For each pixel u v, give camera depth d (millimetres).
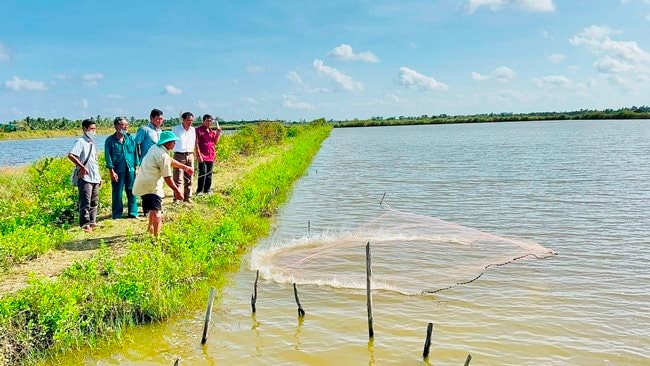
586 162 30281
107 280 7895
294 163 26547
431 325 6367
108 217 12125
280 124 46594
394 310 7910
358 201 18328
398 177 25141
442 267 9766
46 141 74000
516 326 7312
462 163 31812
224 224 10828
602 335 7027
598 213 15195
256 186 15969
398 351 6617
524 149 42438
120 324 7168
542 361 6332
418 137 73438
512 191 19812
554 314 7711
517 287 8828
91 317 6961
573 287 8836
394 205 17406
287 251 11008
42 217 11211
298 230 13570
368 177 25375
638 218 14359
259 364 6328
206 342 6906
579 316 7641
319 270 9781
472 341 6867
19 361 6141
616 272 9633
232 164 24297
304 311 7914
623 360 6352
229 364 6336
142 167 9562
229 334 7152
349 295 8539
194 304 8156
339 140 68562
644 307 7973
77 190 12305
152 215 9680
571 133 72562
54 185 14031
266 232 13227
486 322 7449
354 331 7227
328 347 6758
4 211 11625
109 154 11445
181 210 12648
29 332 6320
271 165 21516
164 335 7113
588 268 9883
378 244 11312
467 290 8688
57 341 6531
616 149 39625
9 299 6613
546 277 9352
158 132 11891
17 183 15969
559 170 26375
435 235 11961
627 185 20641
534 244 11469
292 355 6547
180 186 13375
